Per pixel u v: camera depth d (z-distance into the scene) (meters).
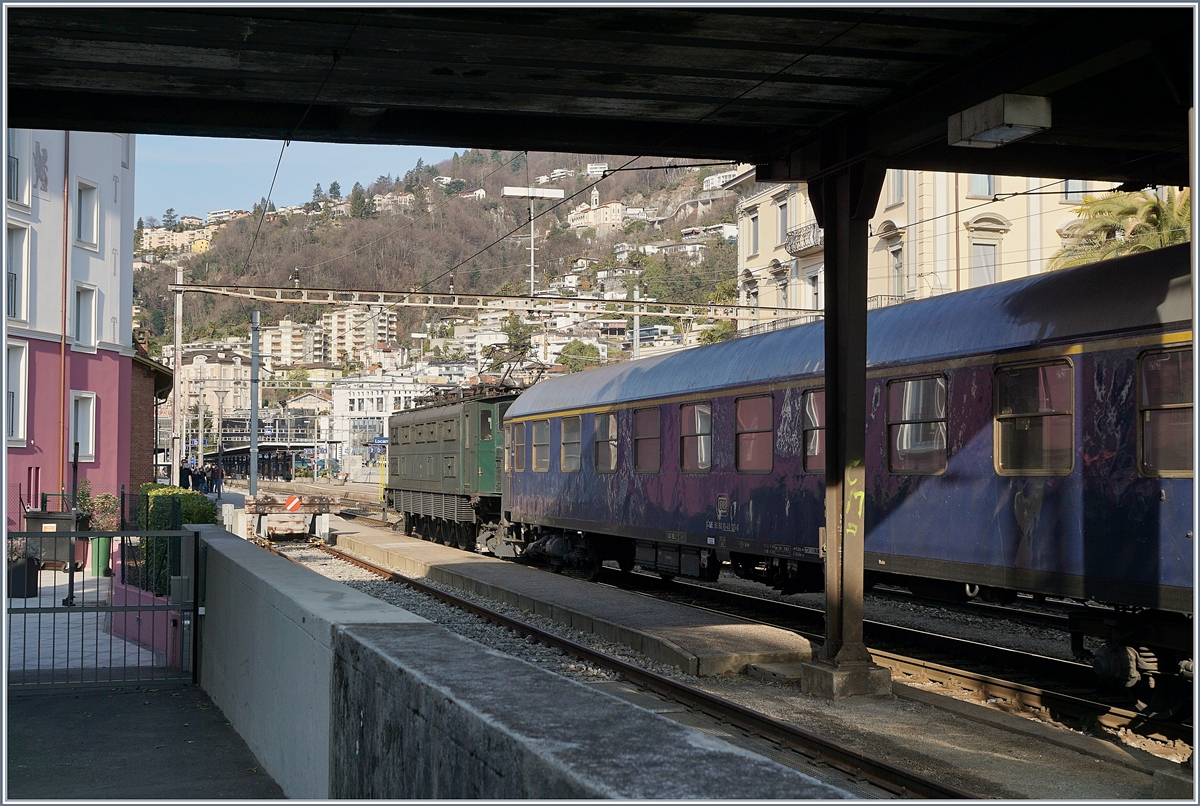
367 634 4.68
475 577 17.48
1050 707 8.75
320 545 27.23
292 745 5.72
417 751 3.76
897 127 8.73
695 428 14.47
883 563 11.02
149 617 11.49
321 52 7.49
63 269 25.78
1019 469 9.40
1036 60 7.23
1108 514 8.48
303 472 84.94
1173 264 8.23
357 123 9.45
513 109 9.04
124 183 28.83
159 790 5.94
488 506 23.59
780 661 10.55
